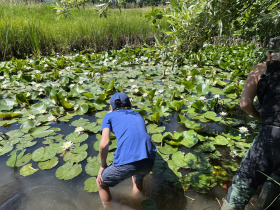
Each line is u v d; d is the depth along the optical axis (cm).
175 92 389
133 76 502
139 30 988
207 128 288
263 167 139
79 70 534
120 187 194
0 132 272
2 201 175
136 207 176
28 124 283
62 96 353
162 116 328
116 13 1205
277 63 146
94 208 174
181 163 221
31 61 604
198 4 204
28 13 1001
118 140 168
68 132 277
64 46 771
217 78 483
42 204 174
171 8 255
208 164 219
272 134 137
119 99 187
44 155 228
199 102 330
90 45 835
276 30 286
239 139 262
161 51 341
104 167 175
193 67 607
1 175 202
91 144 255
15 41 679
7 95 370
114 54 758
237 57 643
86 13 1084
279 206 170
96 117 320
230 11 216
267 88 146
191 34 280
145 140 166
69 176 201
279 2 237
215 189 192
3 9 964
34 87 427
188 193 188
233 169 215
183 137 257
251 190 145
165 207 175
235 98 394
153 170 213
